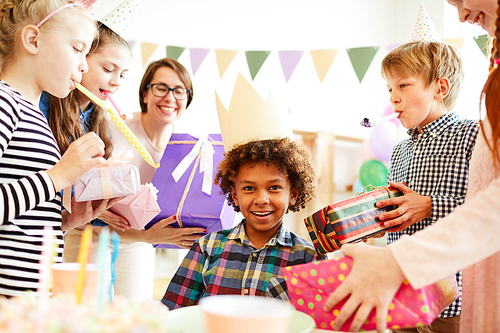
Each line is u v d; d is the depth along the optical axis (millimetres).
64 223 1099
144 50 2275
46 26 883
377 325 549
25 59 889
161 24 3537
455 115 1170
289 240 1001
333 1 3928
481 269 667
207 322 408
